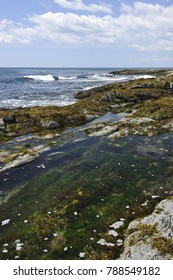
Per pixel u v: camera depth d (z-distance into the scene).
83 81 98.19
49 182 17.64
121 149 22.97
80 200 15.36
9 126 29.16
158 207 13.27
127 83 53.56
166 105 33.84
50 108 36.22
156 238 10.92
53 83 90.06
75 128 29.83
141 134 26.62
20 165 20.25
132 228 12.25
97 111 36.50
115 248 11.55
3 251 11.73
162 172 18.59
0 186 17.38
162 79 51.66
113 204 14.93
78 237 12.36
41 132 28.38
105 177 17.98
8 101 48.12
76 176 18.27
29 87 75.12
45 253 11.50
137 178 17.83
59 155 22.00
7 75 155.00
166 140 25.09
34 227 13.29
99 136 26.47
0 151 22.64
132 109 36.50
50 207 14.89
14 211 14.74
